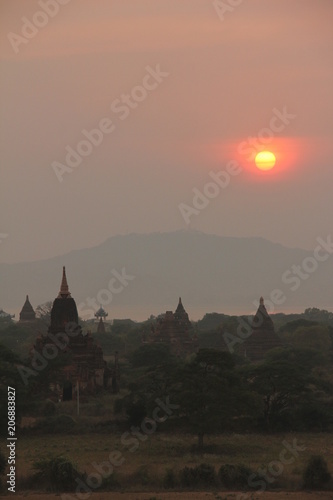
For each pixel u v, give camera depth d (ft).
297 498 525.75
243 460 635.66
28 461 619.26
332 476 563.89
